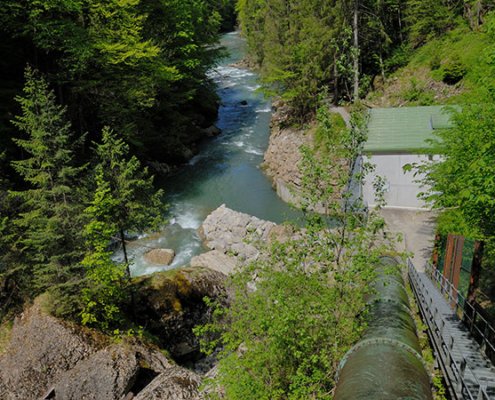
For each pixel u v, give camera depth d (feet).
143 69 89.51
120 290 49.16
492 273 38.83
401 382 20.16
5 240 46.24
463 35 106.63
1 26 69.56
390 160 67.56
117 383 41.29
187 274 57.16
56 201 46.37
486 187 28.71
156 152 104.01
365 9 116.26
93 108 88.48
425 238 62.03
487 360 29.12
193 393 39.06
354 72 39.83
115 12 78.23
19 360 43.80
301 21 102.68
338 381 22.85
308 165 33.65
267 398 27.09
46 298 48.01
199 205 88.99
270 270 32.91
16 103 69.67
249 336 31.30
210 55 133.49
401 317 28.71
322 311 28.19
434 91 102.37
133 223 52.08
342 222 32.91
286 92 104.88
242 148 116.16
